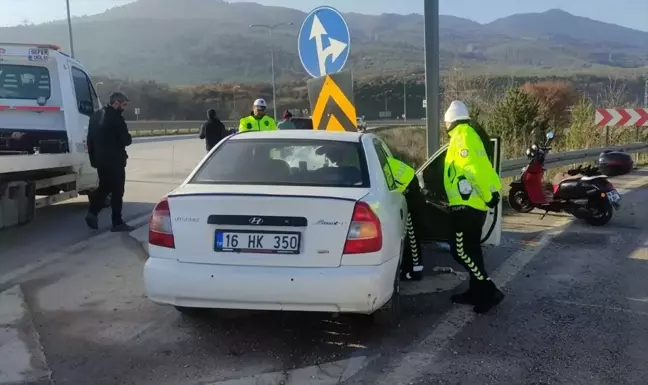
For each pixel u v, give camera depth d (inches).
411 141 824.9
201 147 1210.0
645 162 773.9
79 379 153.3
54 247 293.9
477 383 152.8
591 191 353.7
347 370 159.9
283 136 208.5
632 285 237.9
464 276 250.1
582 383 153.1
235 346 175.3
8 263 262.7
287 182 183.9
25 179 332.2
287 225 162.7
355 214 163.8
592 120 796.0
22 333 182.5
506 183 497.0
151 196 482.6
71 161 365.4
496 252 292.2
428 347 175.3
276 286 160.4
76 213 396.8
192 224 166.6
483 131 221.5
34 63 366.6
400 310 207.0
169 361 164.7
